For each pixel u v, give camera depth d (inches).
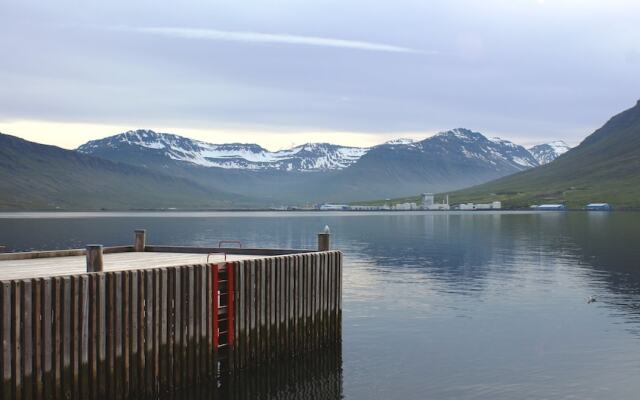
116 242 3865.7
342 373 1135.0
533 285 2137.1
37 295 722.8
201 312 936.9
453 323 1531.7
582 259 2967.5
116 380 810.2
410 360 1216.2
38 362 722.2
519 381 1093.8
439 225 6555.1
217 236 4650.6
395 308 1716.3
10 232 5004.9
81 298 767.7
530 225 6299.2
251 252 1299.2
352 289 2036.2
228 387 977.5
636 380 1094.4
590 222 6771.7
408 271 2511.1
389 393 1035.9
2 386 692.1
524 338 1386.6
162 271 869.8
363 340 1364.4
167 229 5748.0
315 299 1186.6
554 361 1209.4
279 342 1085.8
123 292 817.5
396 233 5103.3
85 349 772.0
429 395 1024.9
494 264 2775.6
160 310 868.6
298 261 1133.7
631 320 1567.4
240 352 1000.9
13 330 701.3
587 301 1830.7
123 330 818.2
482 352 1275.8
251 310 1023.0
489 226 6200.8
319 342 1201.4
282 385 1075.3
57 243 3769.7
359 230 5580.7
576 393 1032.8
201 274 935.0
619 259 2950.3
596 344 1332.4
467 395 1027.9
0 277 862.5
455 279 2279.8
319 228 6003.9
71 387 757.9
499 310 1695.4
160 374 871.1
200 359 937.5
